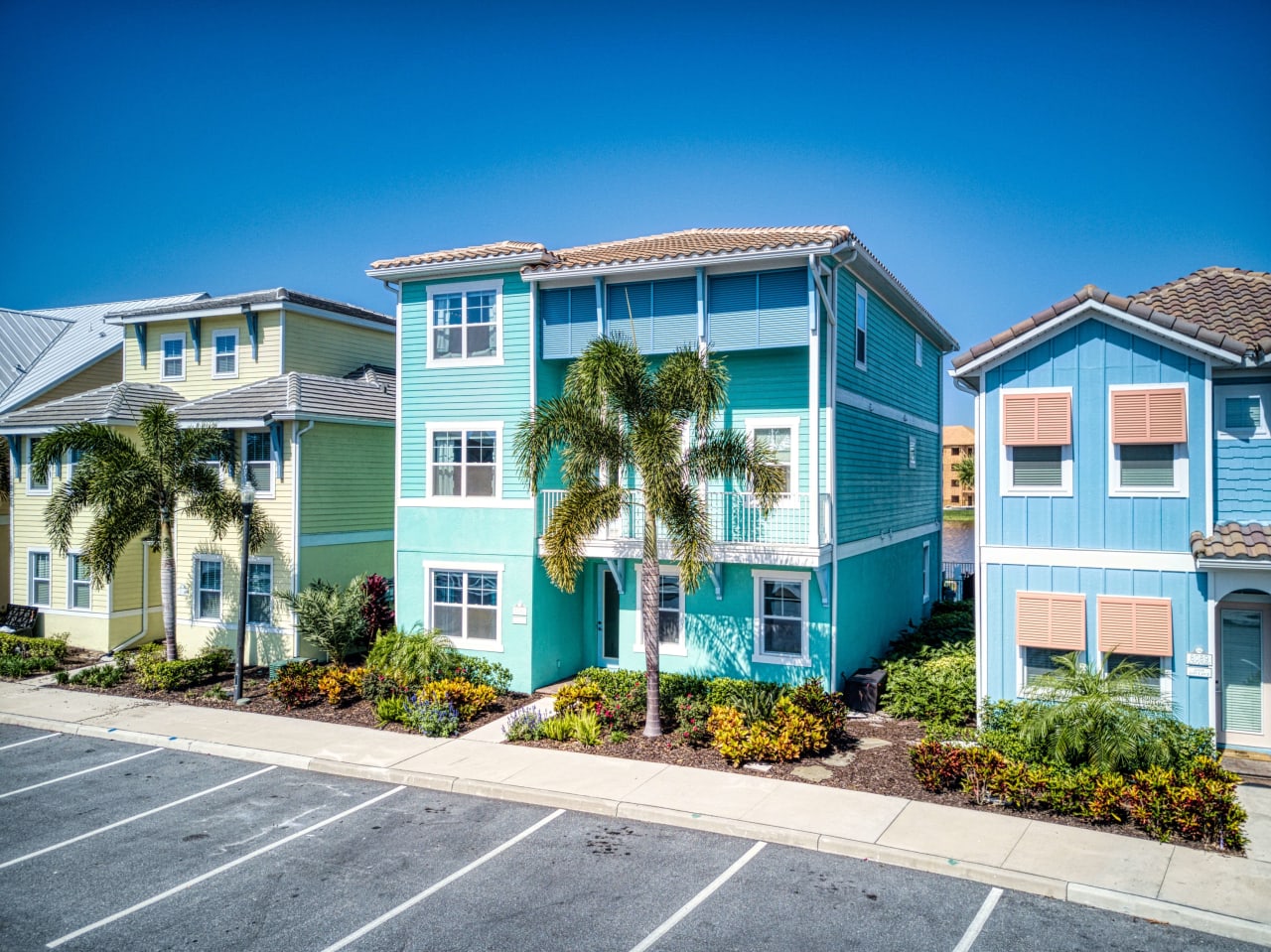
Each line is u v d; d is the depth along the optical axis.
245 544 18.25
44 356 30.78
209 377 25.12
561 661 19.48
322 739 15.51
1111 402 13.86
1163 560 13.67
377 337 27.45
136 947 8.73
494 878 10.12
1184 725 13.04
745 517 17.16
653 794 12.41
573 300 18.58
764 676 17.67
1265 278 15.94
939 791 12.34
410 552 19.78
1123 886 9.43
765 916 9.13
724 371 15.51
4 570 26.97
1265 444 13.43
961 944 8.55
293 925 9.11
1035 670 14.52
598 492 15.07
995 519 14.67
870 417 19.97
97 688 19.61
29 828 11.81
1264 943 8.54
